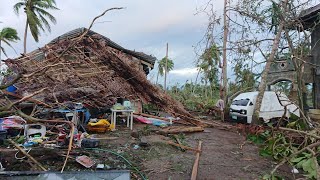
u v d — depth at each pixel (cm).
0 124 727
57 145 690
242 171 633
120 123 1210
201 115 1834
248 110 1364
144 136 943
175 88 2823
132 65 1121
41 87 911
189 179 573
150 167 635
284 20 951
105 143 809
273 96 1347
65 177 498
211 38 1489
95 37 993
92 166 595
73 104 992
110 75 1115
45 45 873
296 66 889
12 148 635
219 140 983
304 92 1025
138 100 1318
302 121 779
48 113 880
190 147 844
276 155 684
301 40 921
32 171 505
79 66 1008
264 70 1177
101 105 1195
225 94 1644
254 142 923
